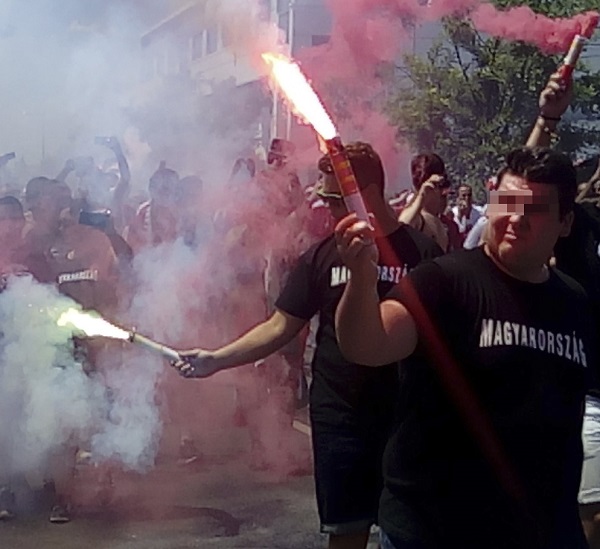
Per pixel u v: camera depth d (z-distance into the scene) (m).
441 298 2.90
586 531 4.16
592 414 4.16
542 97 3.89
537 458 2.88
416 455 2.94
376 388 4.17
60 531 6.02
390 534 2.98
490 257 2.96
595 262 3.96
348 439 4.19
